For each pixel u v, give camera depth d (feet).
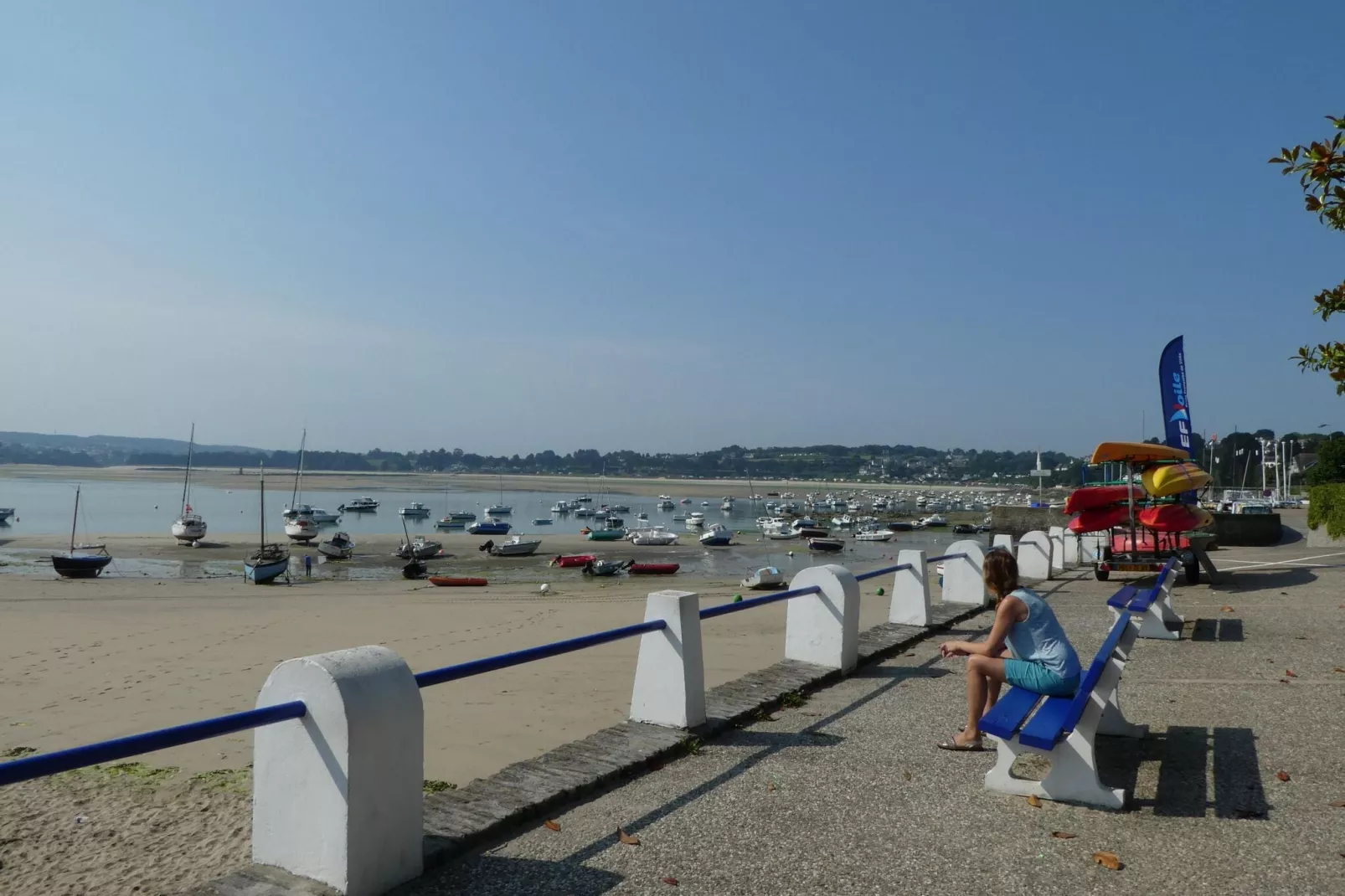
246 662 53.67
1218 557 68.49
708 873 13.78
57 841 23.21
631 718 22.31
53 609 85.61
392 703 13.32
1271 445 373.40
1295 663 29.07
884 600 64.49
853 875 13.62
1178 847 14.61
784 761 19.72
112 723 38.42
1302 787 17.40
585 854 14.58
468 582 130.93
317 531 236.43
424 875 13.78
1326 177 19.85
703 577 155.74
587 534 283.38
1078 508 54.65
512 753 30.37
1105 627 36.86
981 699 19.94
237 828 23.85
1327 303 21.63
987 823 15.78
